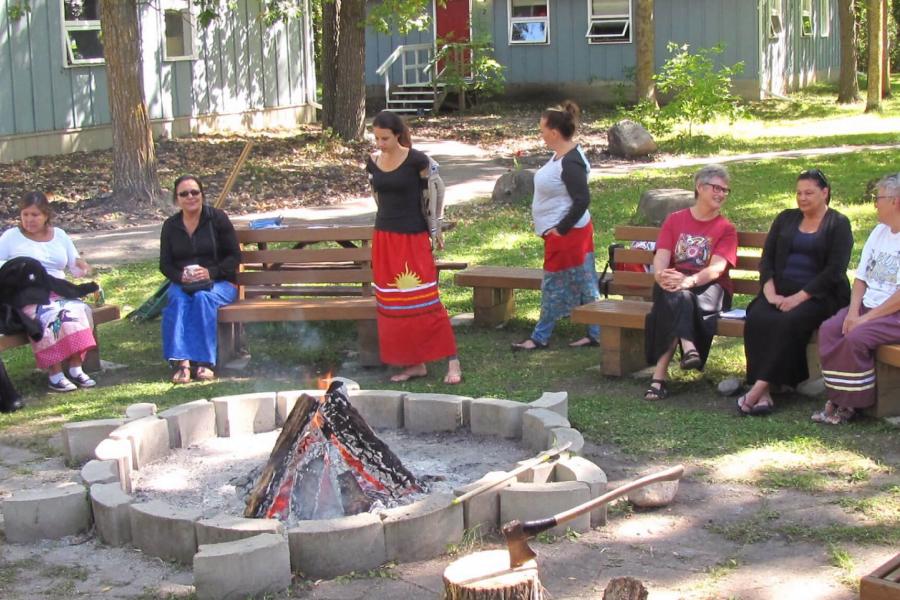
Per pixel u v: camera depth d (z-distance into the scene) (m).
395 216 7.14
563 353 7.95
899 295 5.91
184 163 18.84
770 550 4.53
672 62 21.25
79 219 14.05
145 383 7.55
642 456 5.72
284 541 4.31
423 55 29.42
